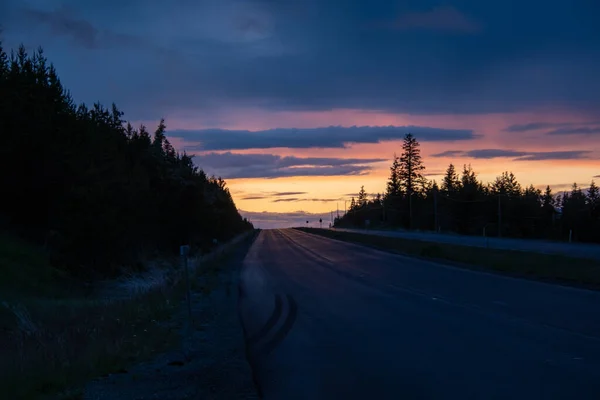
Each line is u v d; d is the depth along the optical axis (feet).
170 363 30.32
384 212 412.16
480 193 368.68
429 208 370.53
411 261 107.96
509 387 23.97
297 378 26.68
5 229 65.00
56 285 58.65
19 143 67.00
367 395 23.44
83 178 73.92
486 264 92.68
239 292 67.82
